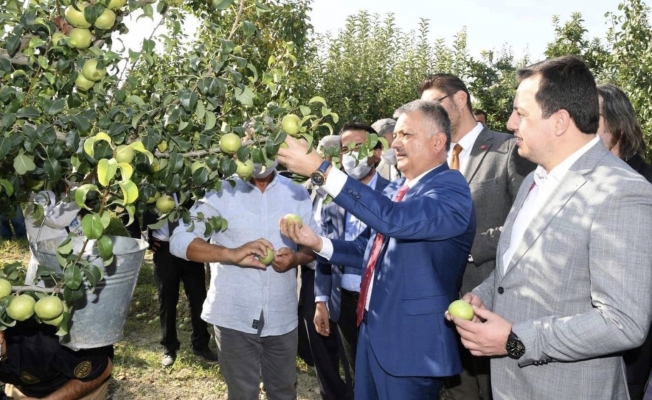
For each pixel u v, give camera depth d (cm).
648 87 869
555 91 219
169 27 196
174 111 182
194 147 203
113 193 154
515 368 229
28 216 239
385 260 301
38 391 268
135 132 187
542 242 220
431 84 392
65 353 255
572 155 222
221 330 374
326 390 458
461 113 387
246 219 377
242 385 375
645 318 196
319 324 435
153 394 515
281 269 365
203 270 578
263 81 219
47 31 170
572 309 215
